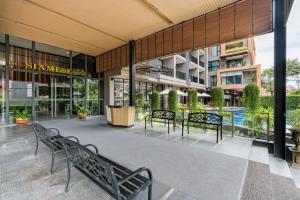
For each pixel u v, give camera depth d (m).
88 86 10.27
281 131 3.57
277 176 2.74
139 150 3.60
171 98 9.14
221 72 25.77
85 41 7.67
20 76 7.51
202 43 5.21
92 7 4.87
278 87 3.58
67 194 2.02
